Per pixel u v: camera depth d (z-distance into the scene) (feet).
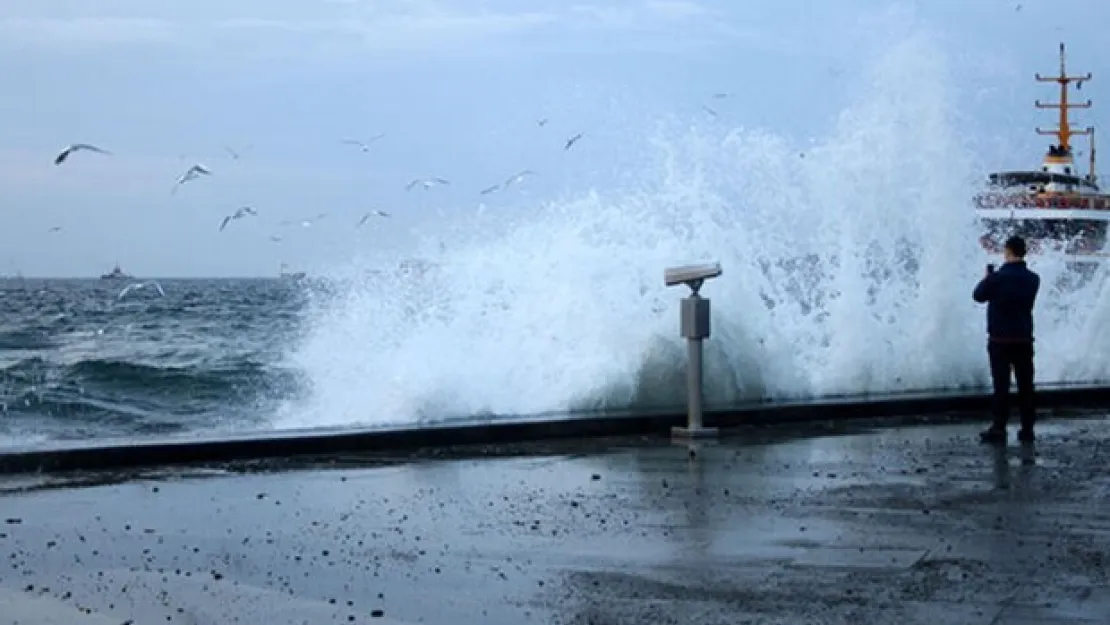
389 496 30.32
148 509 28.58
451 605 19.97
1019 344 41.06
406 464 36.01
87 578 21.79
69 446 35.06
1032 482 31.96
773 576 21.63
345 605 19.97
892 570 22.00
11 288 303.89
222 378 79.82
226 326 130.82
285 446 37.27
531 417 43.14
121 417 65.41
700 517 27.20
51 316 152.35
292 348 90.12
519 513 27.86
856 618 18.89
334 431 38.83
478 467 35.35
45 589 21.01
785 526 26.07
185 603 20.08
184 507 28.84
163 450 35.65
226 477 33.55
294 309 168.55
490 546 24.34
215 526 26.48
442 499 29.81
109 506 28.96
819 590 20.62
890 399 50.01
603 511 28.02
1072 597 20.06
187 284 325.83
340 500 29.76
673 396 50.60
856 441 41.37
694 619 18.95
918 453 38.11
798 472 33.99
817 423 47.19
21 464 33.94
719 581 21.31
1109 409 53.42
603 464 35.81
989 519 26.73
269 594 20.65
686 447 39.83
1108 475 33.24
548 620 19.06
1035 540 24.52
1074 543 24.22
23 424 63.05
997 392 41.29
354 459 37.01
